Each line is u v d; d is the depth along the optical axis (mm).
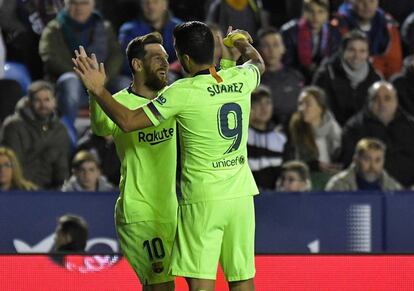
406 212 28109
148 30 35312
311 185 31250
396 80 34938
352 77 34188
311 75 35844
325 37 35969
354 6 36594
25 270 23844
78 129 34000
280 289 23922
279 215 27906
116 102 18516
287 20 38812
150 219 20422
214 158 18938
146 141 20156
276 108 34000
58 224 27719
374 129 32312
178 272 19125
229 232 19297
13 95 34094
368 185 30203
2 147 29703
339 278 24000
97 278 23953
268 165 31344
